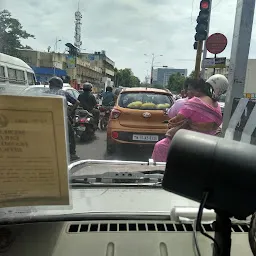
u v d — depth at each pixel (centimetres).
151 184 181
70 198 115
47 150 110
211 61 962
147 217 139
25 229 126
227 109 606
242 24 591
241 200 83
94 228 130
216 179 85
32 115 107
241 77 604
